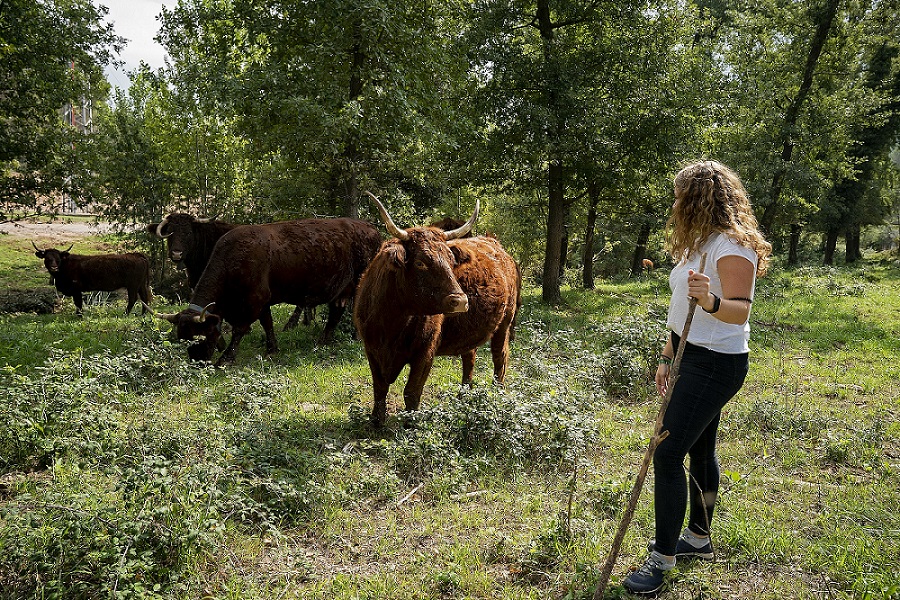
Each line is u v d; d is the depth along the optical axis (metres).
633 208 20.16
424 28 13.56
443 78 13.78
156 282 21.66
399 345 5.71
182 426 5.41
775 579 3.65
